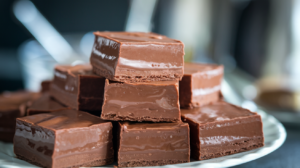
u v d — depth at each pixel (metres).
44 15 0.73
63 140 0.20
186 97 0.24
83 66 0.26
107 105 0.22
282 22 0.45
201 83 0.24
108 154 0.21
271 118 0.27
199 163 0.21
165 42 0.22
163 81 0.22
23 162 0.21
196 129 0.22
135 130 0.21
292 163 0.24
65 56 0.42
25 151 0.21
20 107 0.25
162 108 0.22
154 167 0.21
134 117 0.22
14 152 0.22
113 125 0.22
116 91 0.22
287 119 0.29
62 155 0.20
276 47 0.46
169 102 0.22
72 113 0.22
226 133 0.22
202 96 0.24
